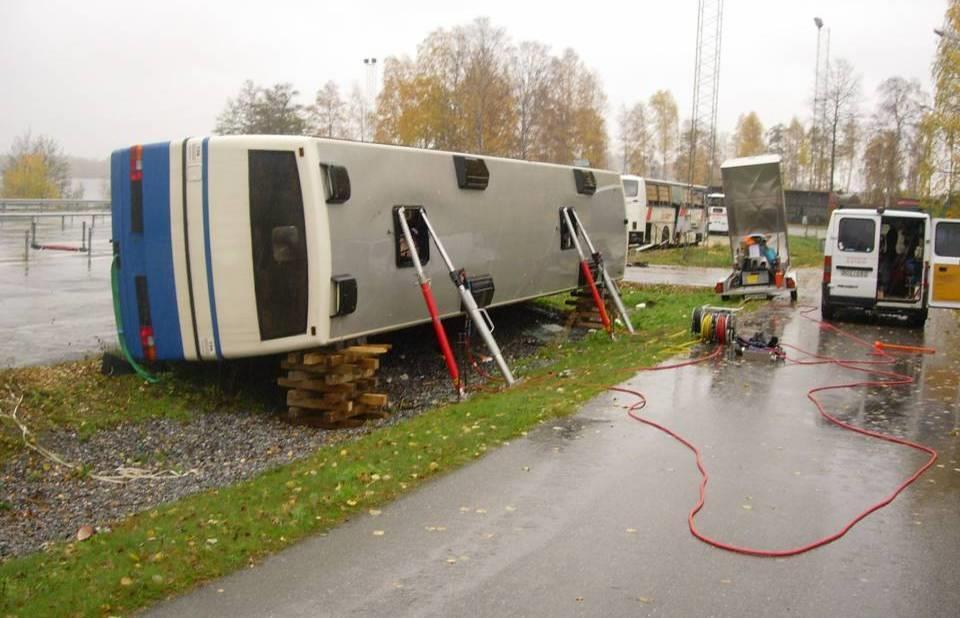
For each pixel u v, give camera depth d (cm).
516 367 1443
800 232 6550
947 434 884
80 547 623
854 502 669
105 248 3102
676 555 561
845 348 1455
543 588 510
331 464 802
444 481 714
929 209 2786
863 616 477
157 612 479
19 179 5769
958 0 2684
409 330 1603
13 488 798
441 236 1321
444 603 490
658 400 1031
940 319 1916
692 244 5134
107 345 1335
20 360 1214
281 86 4884
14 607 498
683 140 8250
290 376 1055
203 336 1049
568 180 1789
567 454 795
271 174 1021
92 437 943
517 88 5559
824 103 6022
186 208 1035
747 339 1403
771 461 779
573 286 1831
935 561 554
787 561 553
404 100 4978
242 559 552
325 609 482
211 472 862
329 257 1038
